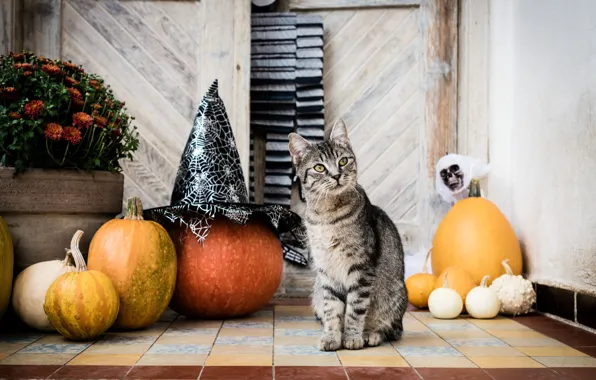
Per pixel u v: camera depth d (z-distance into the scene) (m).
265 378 1.24
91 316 1.46
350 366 1.31
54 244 1.64
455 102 2.15
